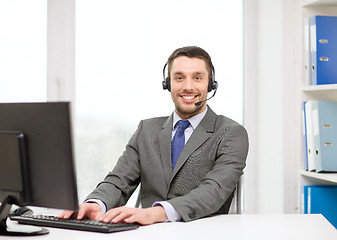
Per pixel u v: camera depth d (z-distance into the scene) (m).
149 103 2.86
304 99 2.38
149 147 1.90
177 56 1.90
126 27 2.83
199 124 1.87
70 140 1.26
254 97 2.95
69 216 1.49
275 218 1.61
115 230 1.36
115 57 2.82
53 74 2.75
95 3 2.80
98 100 2.81
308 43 2.34
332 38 2.29
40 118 1.30
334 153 2.24
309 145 2.30
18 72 2.73
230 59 2.94
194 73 1.86
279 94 2.68
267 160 2.82
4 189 1.37
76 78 2.79
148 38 2.85
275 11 2.71
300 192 2.37
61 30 2.75
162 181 1.81
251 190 2.94
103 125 2.82
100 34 2.81
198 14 2.90
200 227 1.45
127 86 2.84
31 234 1.33
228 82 2.94
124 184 1.85
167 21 2.87
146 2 2.85
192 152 1.81
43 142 1.30
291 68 2.65
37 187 1.33
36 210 2.49
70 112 1.26
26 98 2.74
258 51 2.92
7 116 1.36
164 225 1.47
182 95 1.87
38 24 2.74
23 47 2.73
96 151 2.82
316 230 1.43
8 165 1.34
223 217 1.62
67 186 1.28
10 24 2.72
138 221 1.44
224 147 1.78
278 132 2.69
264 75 2.85
